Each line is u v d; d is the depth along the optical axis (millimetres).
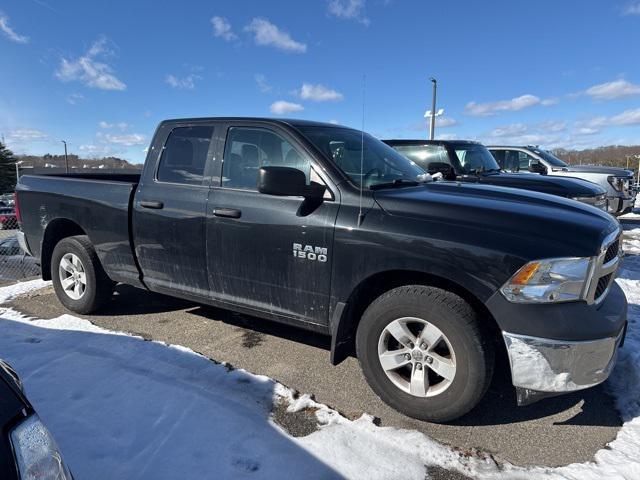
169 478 2289
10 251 7387
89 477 2289
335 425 2766
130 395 3035
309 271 3084
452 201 2891
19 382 1671
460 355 2625
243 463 2404
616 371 3350
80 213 4355
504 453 2541
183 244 3709
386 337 2904
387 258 2779
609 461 2441
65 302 4645
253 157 3488
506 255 2502
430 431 2742
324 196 3088
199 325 4328
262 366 3510
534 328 2445
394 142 8086
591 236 2574
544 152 11312
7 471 1254
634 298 5066
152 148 4027
